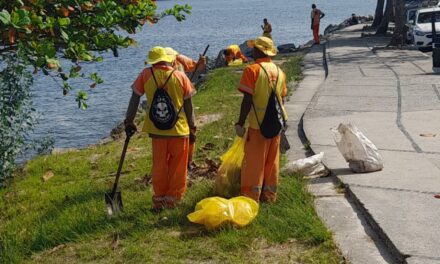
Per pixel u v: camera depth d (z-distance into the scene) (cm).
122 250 575
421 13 2527
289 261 522
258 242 563
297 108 1257
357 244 550
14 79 861
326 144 896
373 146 751
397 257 514
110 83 2792
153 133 655
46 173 944
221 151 945
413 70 1680
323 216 618
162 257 551
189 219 596
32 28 682
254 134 633
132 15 784
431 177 715
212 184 721
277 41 5369
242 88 626
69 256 582
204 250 553
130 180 838
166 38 6294
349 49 2503
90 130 1827
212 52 4488
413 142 892
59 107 2200
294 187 681
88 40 782
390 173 735
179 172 664
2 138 895
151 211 666
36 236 638
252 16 11438
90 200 753
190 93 657
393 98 1258
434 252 508
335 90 1395
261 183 643
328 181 733
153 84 647
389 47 2428
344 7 13750
